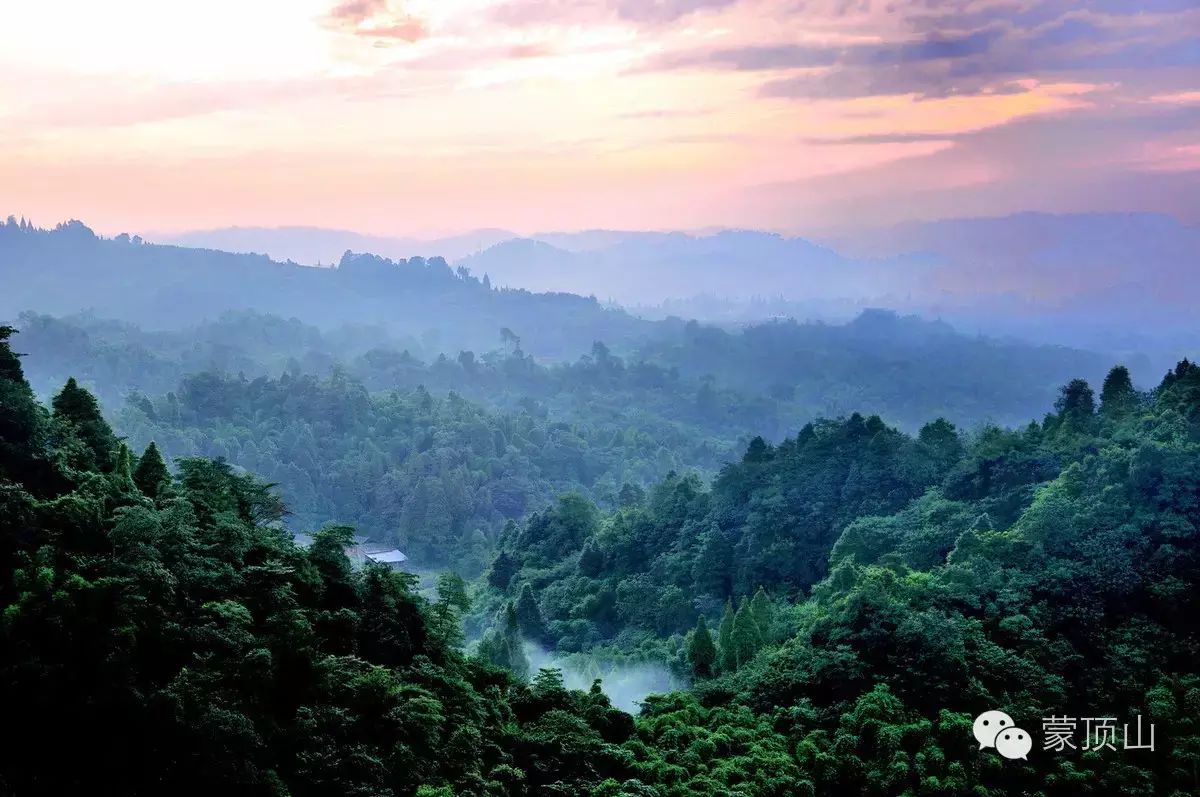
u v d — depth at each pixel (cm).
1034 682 5028
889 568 6025
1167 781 4522
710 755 4766
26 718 3200
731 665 6372
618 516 10675
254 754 3469
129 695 3291
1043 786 4581
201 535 4147
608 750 4500
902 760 4569
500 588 10625
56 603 3338
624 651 7944
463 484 16088
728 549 8856
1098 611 5484
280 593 4050
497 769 4075
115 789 3241
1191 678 4981
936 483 8438
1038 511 6066
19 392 4169
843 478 8944
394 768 3747
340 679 3966
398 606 4703
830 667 5238
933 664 5109
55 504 3762
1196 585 5559
